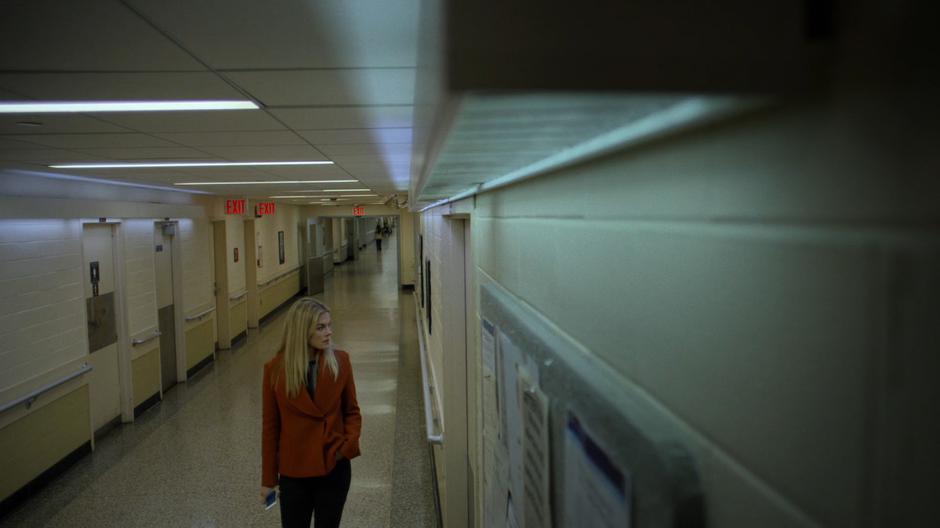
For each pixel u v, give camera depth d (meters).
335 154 3.90
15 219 4.32
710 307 0.44
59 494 4.51
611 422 0.60
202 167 4.57
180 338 7.73
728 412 0.42
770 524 0.37
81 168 4.39
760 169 0.37
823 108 0.31
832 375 0.31
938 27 0.24
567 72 0.31
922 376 0.26
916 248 0.26
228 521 4.05
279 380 2.63
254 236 11.24
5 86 1.94
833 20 0.29
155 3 1.26
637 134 0.49
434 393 4.86
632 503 0.54
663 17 0.31
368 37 1.50
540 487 0.92
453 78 0.31
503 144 0.58
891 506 0.27
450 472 3.38
